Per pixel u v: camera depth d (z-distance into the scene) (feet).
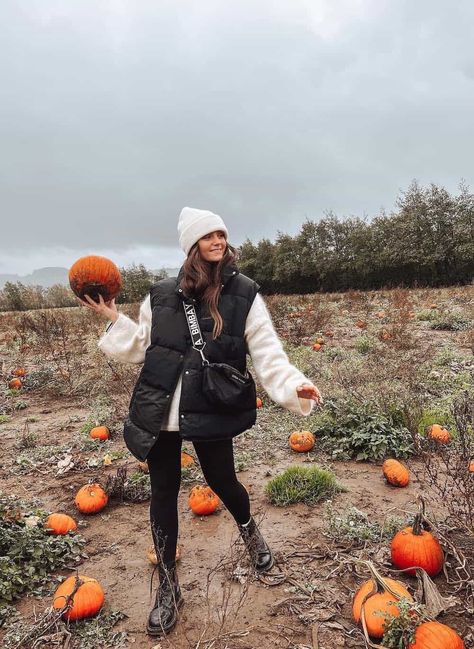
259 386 24.34
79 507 13.82
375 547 11.18
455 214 110.11
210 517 13.32
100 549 12.07
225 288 8.86
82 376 29.09
